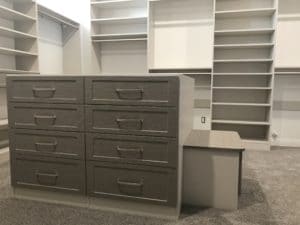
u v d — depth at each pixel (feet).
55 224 4.83
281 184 7.03
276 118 12.26
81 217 5.09
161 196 4.99
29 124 5.53
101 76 4.99
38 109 5.43
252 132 12.51
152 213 5.15
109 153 5.15
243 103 11.61
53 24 13.76
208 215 5.27
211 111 11.92
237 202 5.59
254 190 6.59
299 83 11.94
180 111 4.85
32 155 5.60
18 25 10.80
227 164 5.48
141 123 4.91
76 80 5.14
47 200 5.75
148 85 4.80
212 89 11.78
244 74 11.27
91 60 13.48
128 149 5.04
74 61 14.58
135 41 13.97
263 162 9.25
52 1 13.98
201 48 12.91
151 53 12.93
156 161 4.93
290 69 11.69
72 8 14.34
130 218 5.07
